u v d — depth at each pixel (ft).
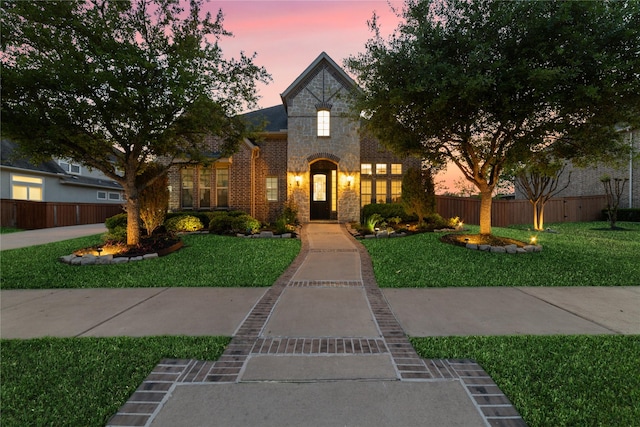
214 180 51.93
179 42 26.89
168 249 28.40
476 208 54.80
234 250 29.58
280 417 7.46
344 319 13.71
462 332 12.29
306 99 52.54
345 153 52.44
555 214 59.82
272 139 56.08
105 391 8.50
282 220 42.60
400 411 7.68
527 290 17.94
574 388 8.52
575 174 72.69
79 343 11.28
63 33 23.41
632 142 29.40
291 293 17.74
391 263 24.64
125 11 25.34
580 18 21.95
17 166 61.11
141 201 32.60
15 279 20.36
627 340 11.37
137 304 15.87
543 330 12.44
